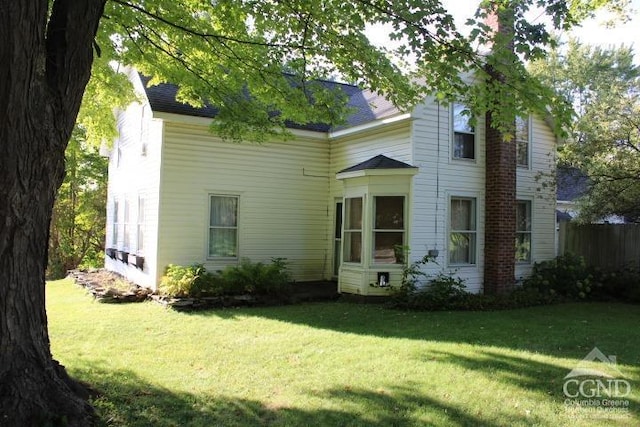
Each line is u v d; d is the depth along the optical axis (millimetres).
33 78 3590
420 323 8602
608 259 13523
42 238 3893
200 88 8039
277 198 13156
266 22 7023
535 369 5727
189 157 11953
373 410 4469
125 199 15195
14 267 3709
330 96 7820
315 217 13750
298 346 6816
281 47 7273
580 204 13445
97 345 6859
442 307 10312
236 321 8695
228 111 8250
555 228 13656
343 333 7695
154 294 11250
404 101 7449
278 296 11031
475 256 12070
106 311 9695
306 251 13594
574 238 14344
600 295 12438
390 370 5676
